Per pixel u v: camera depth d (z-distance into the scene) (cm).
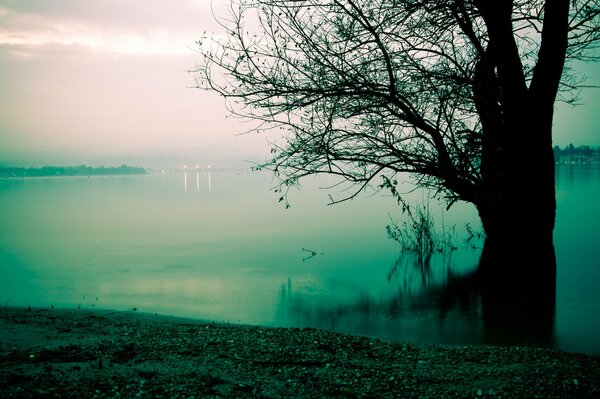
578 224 2655
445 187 1039
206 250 2120
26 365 507
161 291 1362
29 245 2322
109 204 5316
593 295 1187
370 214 3447
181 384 477
